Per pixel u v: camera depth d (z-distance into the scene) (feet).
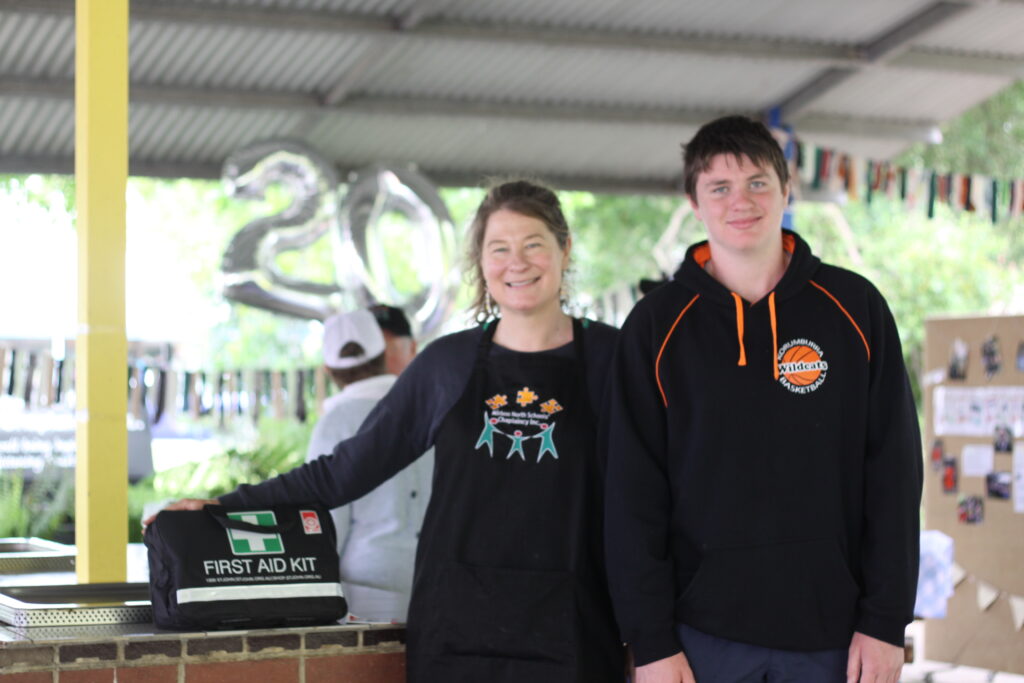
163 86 28.27
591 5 26.91
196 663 8.31
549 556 8.31
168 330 64.03
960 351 19.90
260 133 30.99
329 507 9.06
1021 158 53.98
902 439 7.90
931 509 20.17
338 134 31.68
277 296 28.63
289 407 26.13
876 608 7.73
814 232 53.36
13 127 28.53
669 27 28.19
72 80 27.20
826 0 27.30
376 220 28.63
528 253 8.55
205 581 8.40
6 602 8.65
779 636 7.78
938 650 19.97
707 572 7.86
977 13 28.19
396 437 8.87
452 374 8.70
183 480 23.86
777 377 7.87
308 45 27.55
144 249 64.23
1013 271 52.31
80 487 10.87
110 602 9.13
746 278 8.11
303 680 8.60
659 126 32.68
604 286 57.21
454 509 8.47
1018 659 18.92
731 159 8.03
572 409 8.46
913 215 53.21
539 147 33.50
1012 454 19.24
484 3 26.43
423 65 29.01
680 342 8.03
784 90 31.81
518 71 29.73
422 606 8.50
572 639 8.21
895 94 32.17
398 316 12.50
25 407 22.17
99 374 10.79
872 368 7.98
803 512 7.80
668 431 8.02
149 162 31.09
